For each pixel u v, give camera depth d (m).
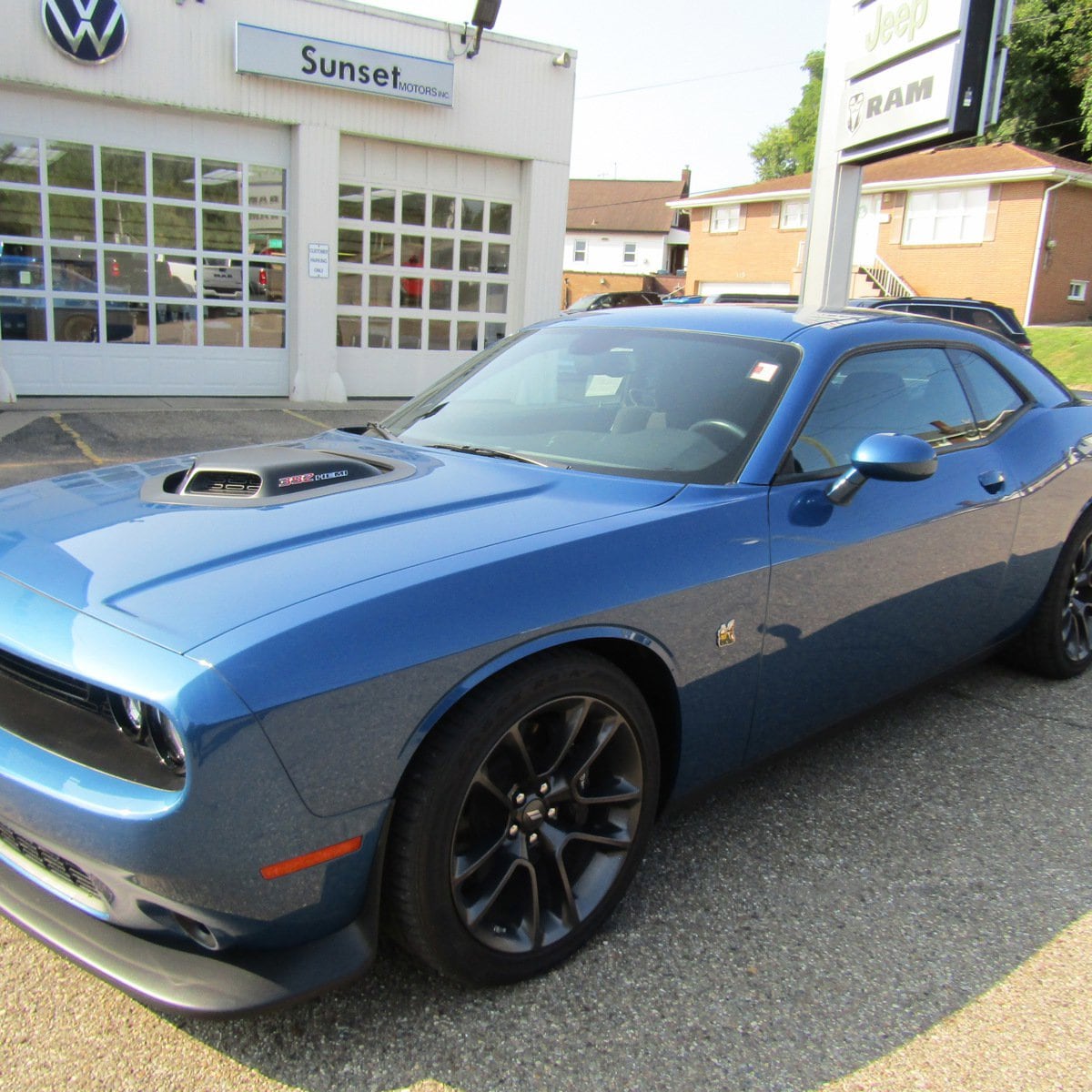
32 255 10.65
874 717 3.72
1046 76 40.72
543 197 13.44
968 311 12.95
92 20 10.07
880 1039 2.08
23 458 7.54
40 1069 1.91
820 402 2.85
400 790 1.92
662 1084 1.94
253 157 11.59
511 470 2.70
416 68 11.81
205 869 1.73
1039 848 2.86
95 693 1.85
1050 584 3.87
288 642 1.77
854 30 9.24
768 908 2.52
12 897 2.04
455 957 2.04
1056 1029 2.13
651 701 2.47
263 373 12.30
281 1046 2.00
